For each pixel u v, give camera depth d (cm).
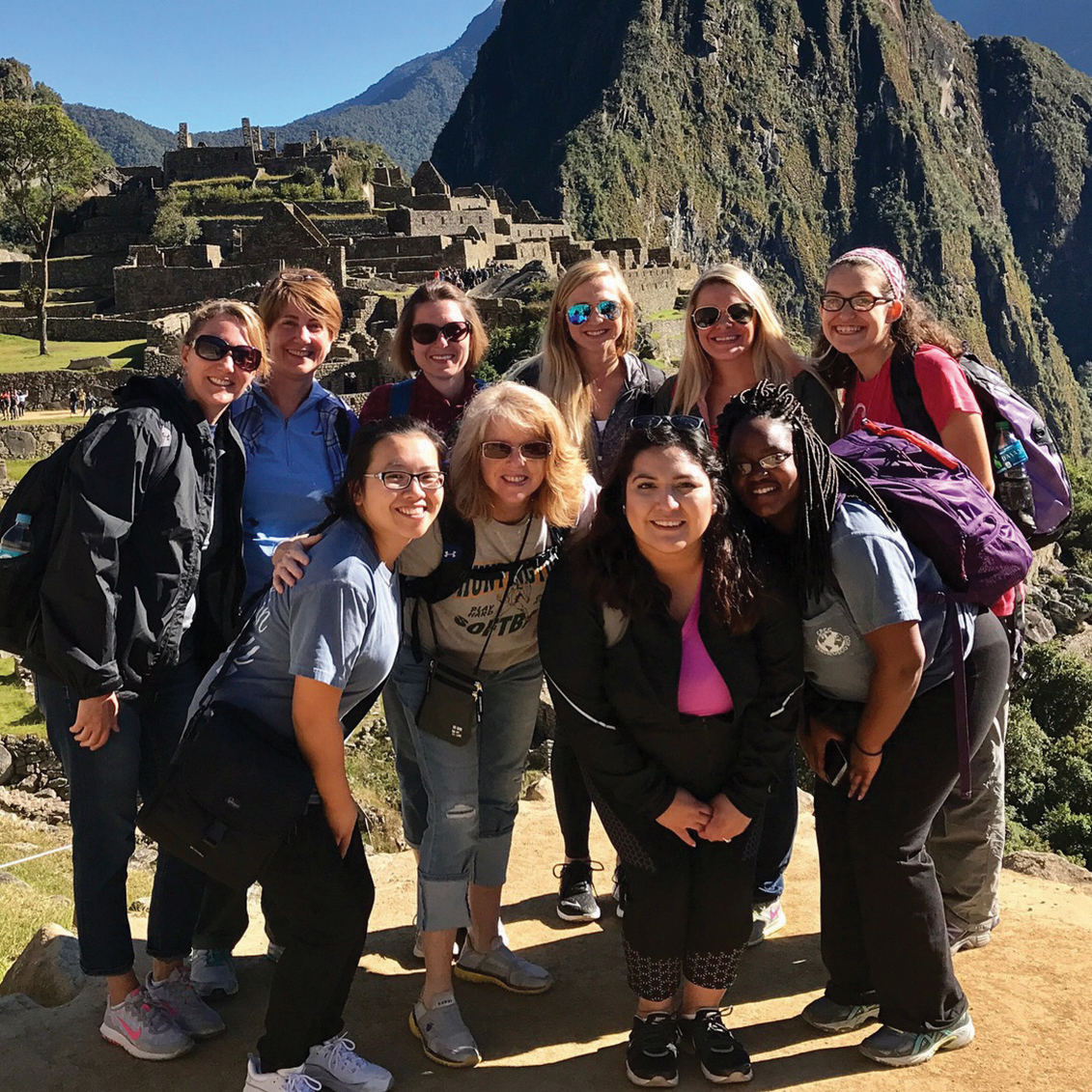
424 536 412
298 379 509
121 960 412
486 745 450
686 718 390
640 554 382
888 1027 414
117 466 395
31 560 401
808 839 613
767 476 383
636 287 5781
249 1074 388
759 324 521
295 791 363
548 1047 427
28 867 1142
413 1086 402
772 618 386
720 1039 405
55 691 413
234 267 6012
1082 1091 393
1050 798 2575
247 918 481
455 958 484
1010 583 398
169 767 368
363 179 8931
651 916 398
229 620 451
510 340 4116
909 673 379
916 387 475
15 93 14875
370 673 374
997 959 480
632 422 391
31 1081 405
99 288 7431
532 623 431
